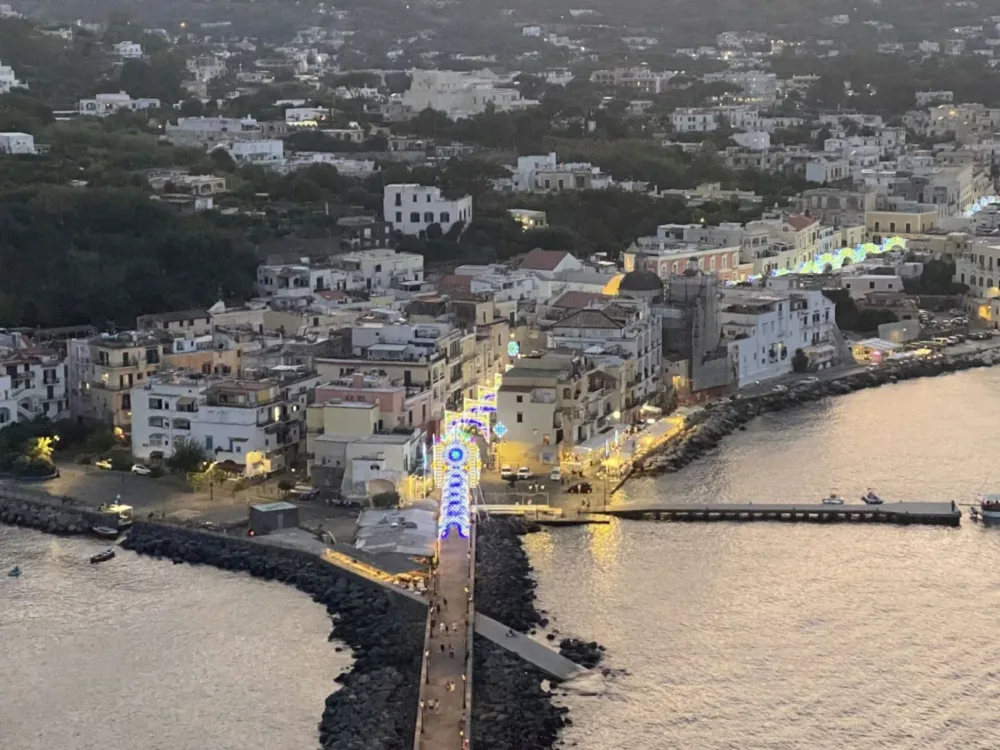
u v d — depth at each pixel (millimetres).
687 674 197500
